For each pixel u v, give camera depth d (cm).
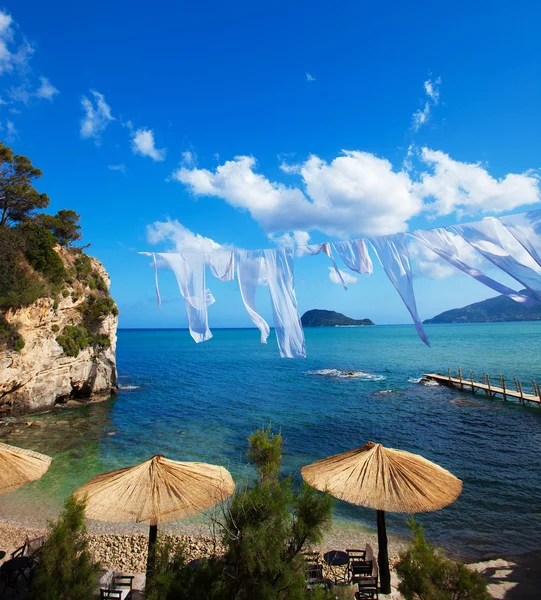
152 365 6112
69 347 3067
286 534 507
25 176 3594
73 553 545
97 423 2516
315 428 2325
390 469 771
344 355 7094
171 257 552
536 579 852
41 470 903
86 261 3719
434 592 461
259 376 4659
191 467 816
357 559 969
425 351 7456
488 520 1228
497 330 15825
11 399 2633
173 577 481
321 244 533
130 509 690
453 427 2336
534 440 2075
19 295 2623
